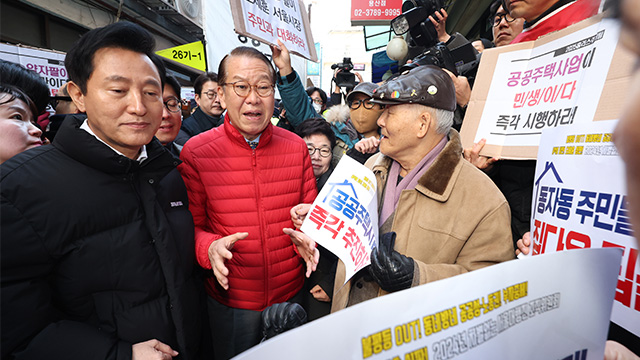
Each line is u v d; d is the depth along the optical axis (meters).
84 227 0.82
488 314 0.44
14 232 0.71
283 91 2.10
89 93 0.82
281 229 1.51
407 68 1.56
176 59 4.48
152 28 6.62
